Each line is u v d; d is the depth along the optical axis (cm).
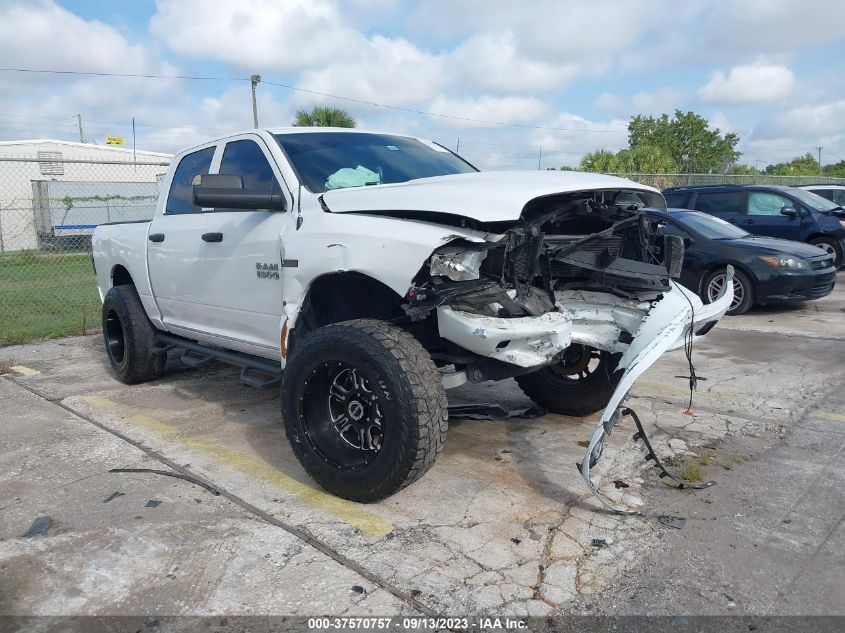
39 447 439
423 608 268
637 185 370
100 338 816
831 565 299
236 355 483
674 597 276
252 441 448
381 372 318
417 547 312
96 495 368
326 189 396
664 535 324
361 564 298
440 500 359
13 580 288
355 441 355
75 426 480
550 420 485
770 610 269
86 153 2550
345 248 340
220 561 301
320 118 2091
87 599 275
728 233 976
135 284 560
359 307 381
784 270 881
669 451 426
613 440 444
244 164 448
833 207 1290
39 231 1888
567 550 310
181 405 530
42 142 2461
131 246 558
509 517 341
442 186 348
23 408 525
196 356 529
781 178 2338
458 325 324
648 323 369
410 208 334
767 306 991
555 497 363
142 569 295
